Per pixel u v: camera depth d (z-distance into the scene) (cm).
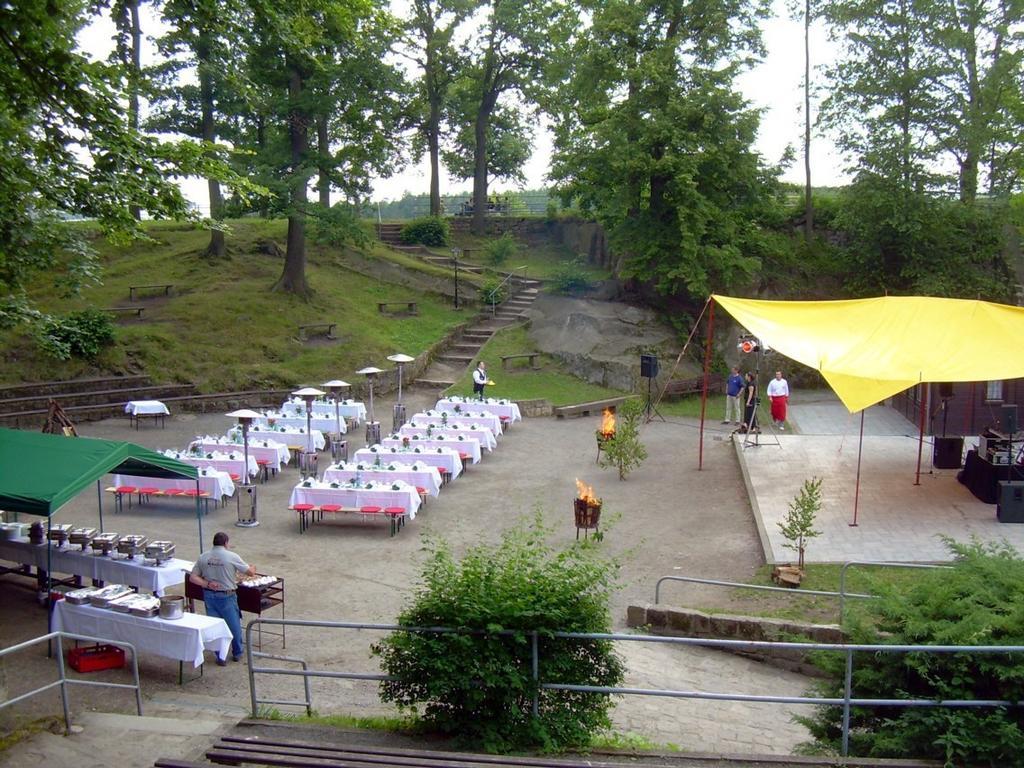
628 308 3241
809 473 1980
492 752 682
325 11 1418
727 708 992
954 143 2872
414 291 3609
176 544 1536
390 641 697
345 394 2759
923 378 1602
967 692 651
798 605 1255
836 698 716
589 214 3425
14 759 681
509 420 2539
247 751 668
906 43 2877
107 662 997
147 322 2930
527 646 693
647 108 2919
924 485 1856
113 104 1041
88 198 1133
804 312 1955
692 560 1489
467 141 4825
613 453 2027
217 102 2916
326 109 2731
